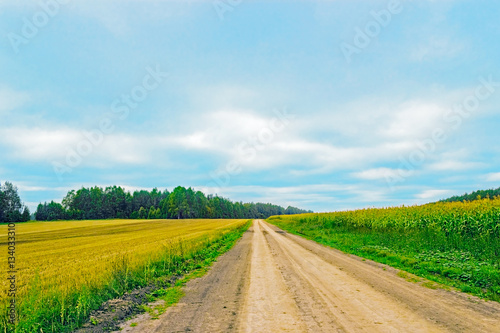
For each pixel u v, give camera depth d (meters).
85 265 14.53
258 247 19.95
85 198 122.81
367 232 25.19
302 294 7.75
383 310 6.32
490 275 8.81
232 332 5.24
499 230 15.62
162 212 132.62
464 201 24.39
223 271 11.55
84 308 6.39
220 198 168.50
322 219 41.12
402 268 11.48
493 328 5.23
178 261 13.34
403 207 31.95
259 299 7.38
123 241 30.75
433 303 6.84
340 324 5.50
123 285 8.59
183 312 6.52
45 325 5.76
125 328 5.60
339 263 12.85
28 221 89.12
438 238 16.55
